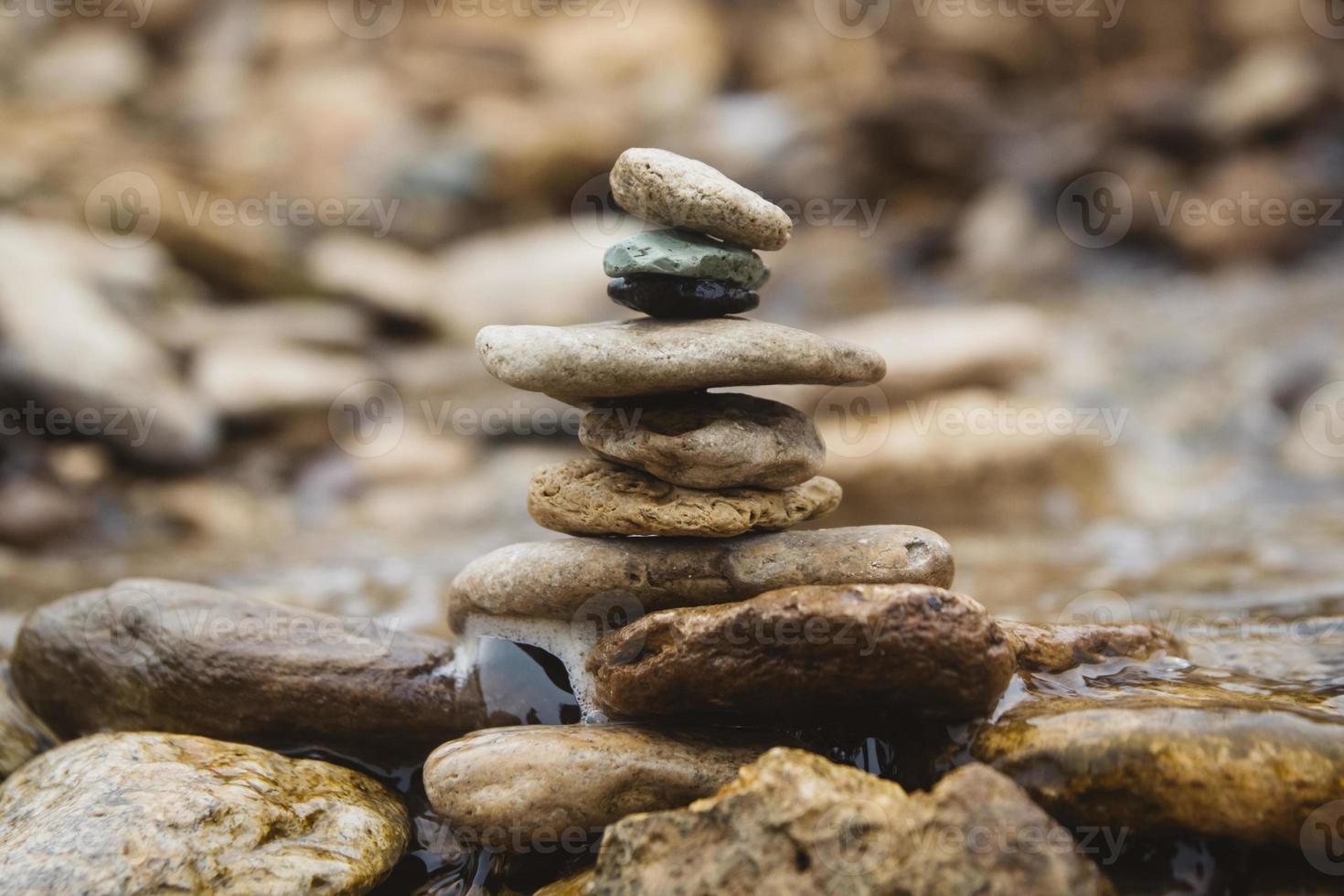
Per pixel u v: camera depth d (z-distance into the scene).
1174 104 14.73
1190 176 14.61
